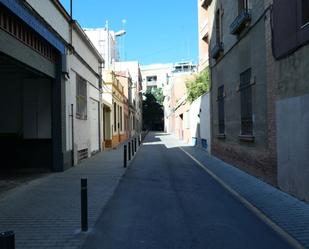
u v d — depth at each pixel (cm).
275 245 710
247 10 1541
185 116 4666
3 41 1171
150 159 2372
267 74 1314
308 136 1000
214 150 2450
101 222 881
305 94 1016
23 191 1281
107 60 4434
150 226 843
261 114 1409
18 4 1241
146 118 11169
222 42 2109
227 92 2008
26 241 748
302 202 1034
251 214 939
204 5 2586
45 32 1545
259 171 1445
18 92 1900
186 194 1211
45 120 1897
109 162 2200
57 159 1795
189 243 725
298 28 1044
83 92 2386
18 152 1897
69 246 717
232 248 696
